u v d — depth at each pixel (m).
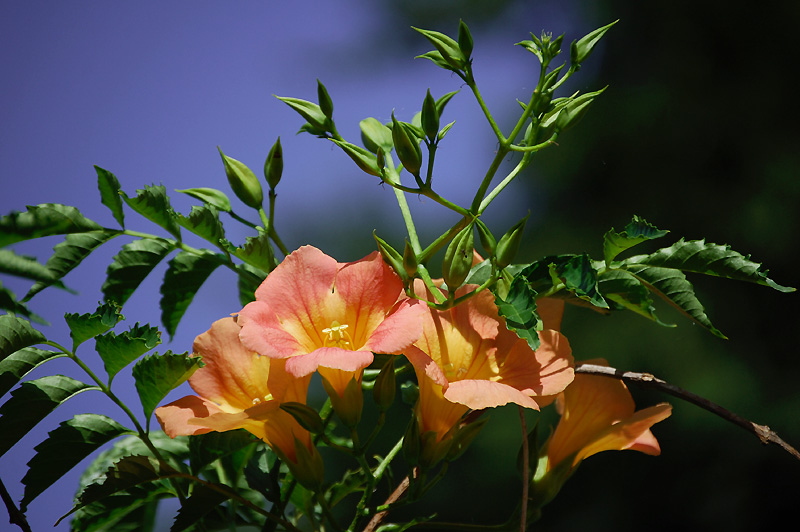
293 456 0.90
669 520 2.36
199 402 0.90
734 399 2.47
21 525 0.87
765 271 0.90
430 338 0.90
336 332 0.88
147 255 0.93
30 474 0.89
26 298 0.89
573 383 0.95
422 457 0.90
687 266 0.91
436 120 0.89
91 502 0.89
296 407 0.88
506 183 0.91
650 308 0.92
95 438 0.89
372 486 0.90
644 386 0.91
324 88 0.91
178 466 0.96
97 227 0.92
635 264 0.92
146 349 0.88
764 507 2.31
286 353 0.86
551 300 0.93
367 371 0.93
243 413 0.88
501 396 0.87
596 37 0.91
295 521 0.98
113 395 0.89
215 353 0.91
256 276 0.95
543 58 0.90
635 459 2.43
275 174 0.93
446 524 0.93
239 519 0.95
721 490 2.35
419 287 0.90
